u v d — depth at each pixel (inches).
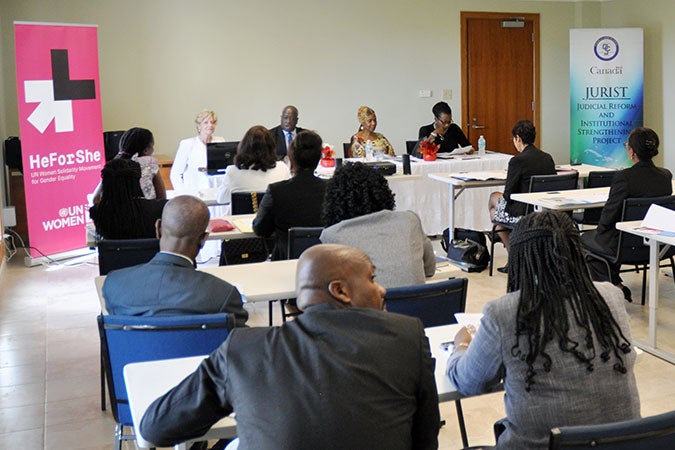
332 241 116.0
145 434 65.4
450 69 397.1
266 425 57.6
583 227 258.2
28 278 250.5
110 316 94.5
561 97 422.9
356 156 308.8
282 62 364.2
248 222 179.2
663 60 395.5
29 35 254.8
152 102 344.8
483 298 213.0
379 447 58.2
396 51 384.5
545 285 73.3
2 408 148.9
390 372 60.6
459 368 77.3
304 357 59.9
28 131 259.0
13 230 294.4
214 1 349.1
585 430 63.8
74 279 247.9
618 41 396.5
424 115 395.2
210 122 283.9
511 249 76.9
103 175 159.5
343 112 378.6
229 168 205.9
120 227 159.5
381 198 118.5
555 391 72.2
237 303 99.1
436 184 285.3
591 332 72.7
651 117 407.2
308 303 66.9
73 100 270.2
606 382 72.8
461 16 395.2
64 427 140.3
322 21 368.5
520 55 411.8
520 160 228.5
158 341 93.3
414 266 115.0
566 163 428.5
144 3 337.4
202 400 62.7
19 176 295.4
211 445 127.2
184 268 99.5
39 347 183.9
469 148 305.3
